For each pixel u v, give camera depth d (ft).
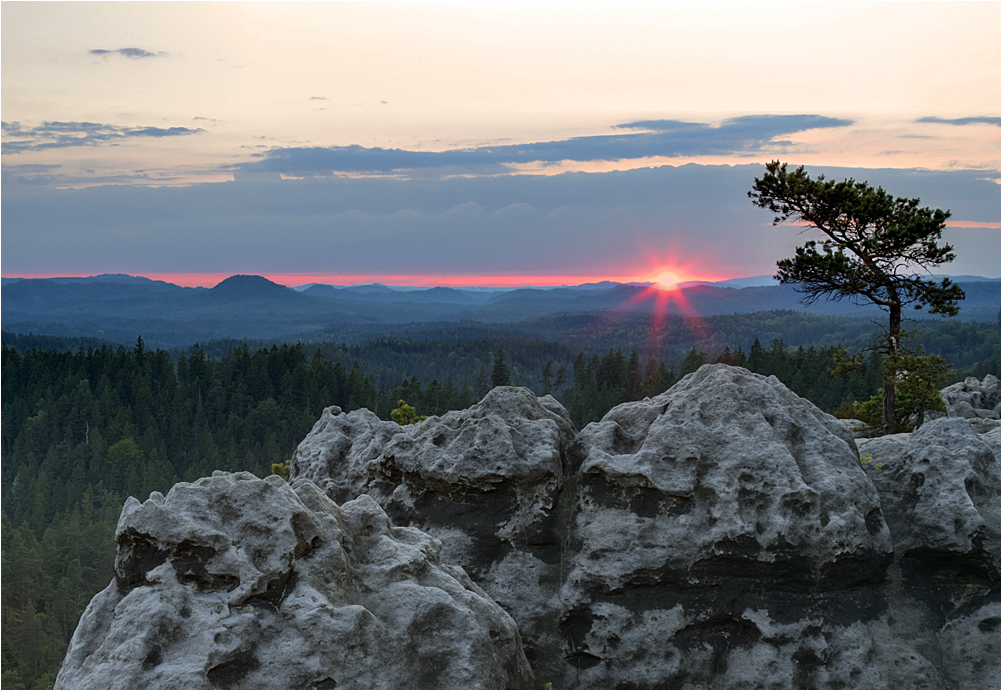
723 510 37.27
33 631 318.86
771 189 123.75
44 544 409.28
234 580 28.53
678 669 36.47
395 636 29.14
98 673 25.99
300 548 29.81
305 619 27.91
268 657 27.35
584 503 40.42
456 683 28.50
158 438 621.72
